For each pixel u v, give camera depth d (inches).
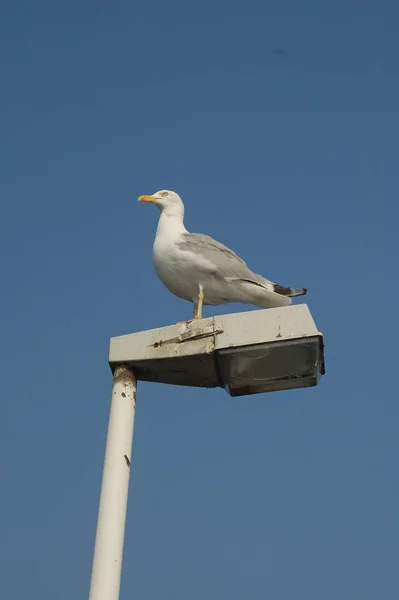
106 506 199.2
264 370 219.1
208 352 215.8
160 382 231.8
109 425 215.5
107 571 189.2
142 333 224.2
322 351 216.5
